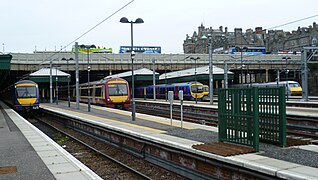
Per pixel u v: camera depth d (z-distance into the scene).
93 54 65.88
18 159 12.38
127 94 40.53
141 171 13.45
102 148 19.34
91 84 46.97
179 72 68.50
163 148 13.41
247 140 11.55
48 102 58.50
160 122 21.08
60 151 13.91
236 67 71.62
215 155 10.42
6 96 66.44
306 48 39.09
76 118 26.05
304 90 39.19
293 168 8.75
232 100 12.40
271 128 12.38
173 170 12.86
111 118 24.56
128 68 68.00
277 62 60.81
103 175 12.77
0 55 33.16
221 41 120.94
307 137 19.19
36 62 62.59
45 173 10.30
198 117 32.19
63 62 64.19
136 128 18.03
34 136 18.50
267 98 12.52
